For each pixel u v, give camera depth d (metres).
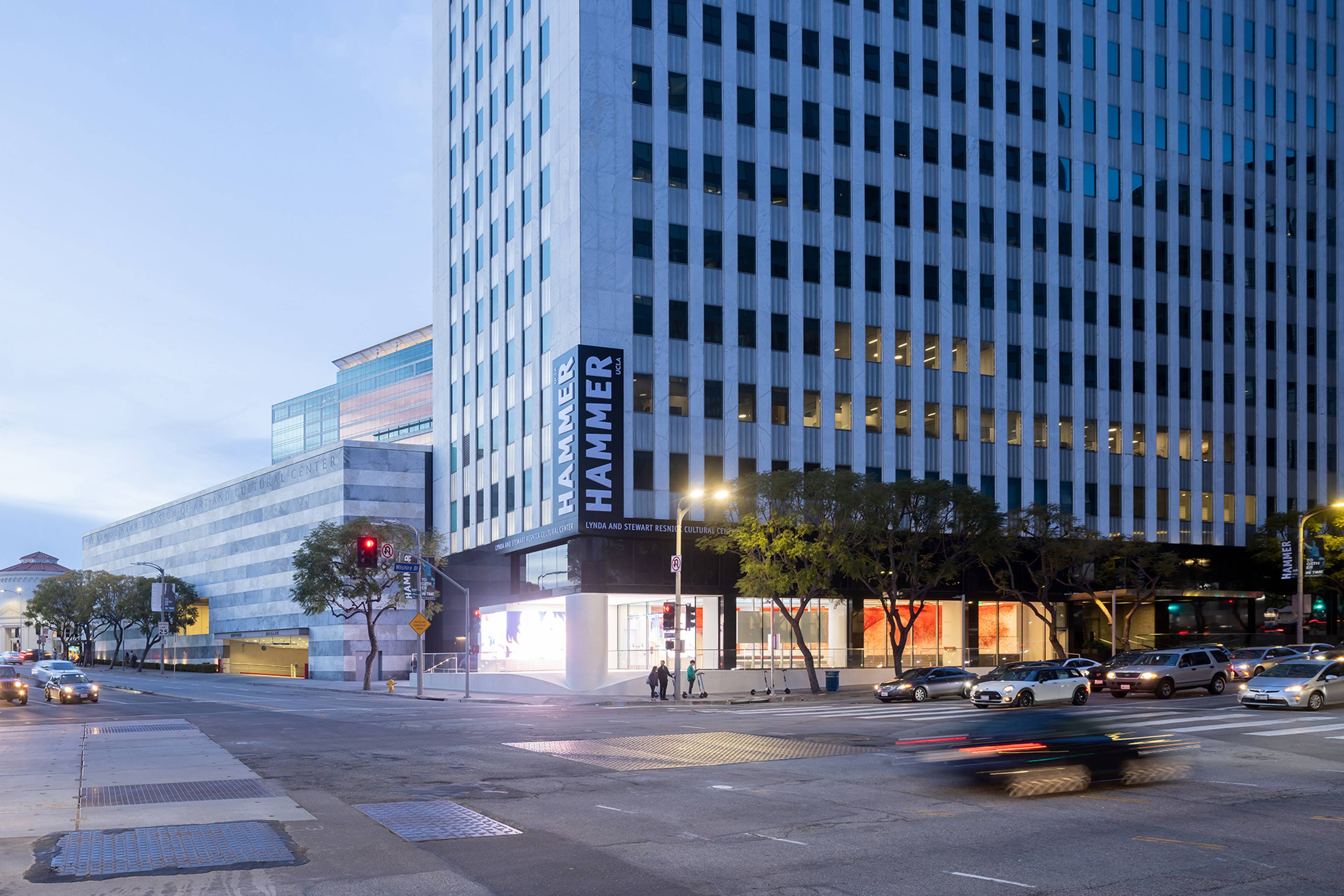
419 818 14.52
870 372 58.59
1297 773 18.53
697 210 56.25
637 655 53.09
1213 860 11.74
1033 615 63.34
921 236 60.34
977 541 50.34
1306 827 13.66
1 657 113.94
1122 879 10.89
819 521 47.53
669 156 56.03
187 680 79.50
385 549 52.00
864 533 46.84
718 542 48.59
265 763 21.16
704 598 55.91
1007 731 17.47
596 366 53.38
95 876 11.06
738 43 57.78
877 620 59.53
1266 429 68.56
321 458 80.00
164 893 10.35
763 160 57.62
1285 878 10.92
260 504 91.44
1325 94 72.81
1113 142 65.69
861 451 57.94
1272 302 69.69
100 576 109.25
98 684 71.31
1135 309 65.25
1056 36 64.81
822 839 12.95
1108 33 66.12
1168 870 11.27
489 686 56.81
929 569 51.19
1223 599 66.94
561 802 15.98
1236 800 15.76
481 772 19.70
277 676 88.31
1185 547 65.00
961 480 59.81
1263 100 70.62
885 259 59.56
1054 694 34.88
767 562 46.88
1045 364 62.53
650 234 55.34
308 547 63.78
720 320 56.16
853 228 59.06
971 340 60.88
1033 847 12.42
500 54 66.69
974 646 61.03
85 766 20.66
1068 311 63.50
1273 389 69.12
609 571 53.31
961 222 61.41
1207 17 69.19
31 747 24.67
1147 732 18.69
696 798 16.33
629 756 22.25
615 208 54.75
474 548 69.62
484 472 68.25
